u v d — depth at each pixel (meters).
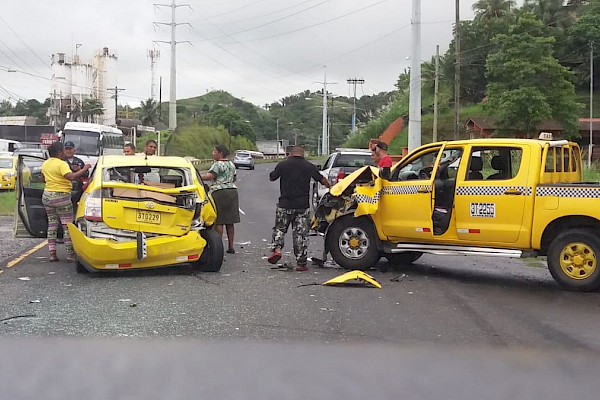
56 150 10.48
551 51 49.09
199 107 144.25
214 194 11.52
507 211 8.95
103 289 8.46
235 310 7.42
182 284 8.88
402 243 10.02
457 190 9.34
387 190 10.02
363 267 10.22
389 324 6.91
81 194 10.72
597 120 57.22
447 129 63.91
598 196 8.37
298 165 10.07
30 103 117.94
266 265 10.59
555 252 8.75
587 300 8.22
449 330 6.70
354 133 82.31
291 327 6.71
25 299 7.84
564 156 9.59
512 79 48.09
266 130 140.62
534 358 5.78
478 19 68.12
